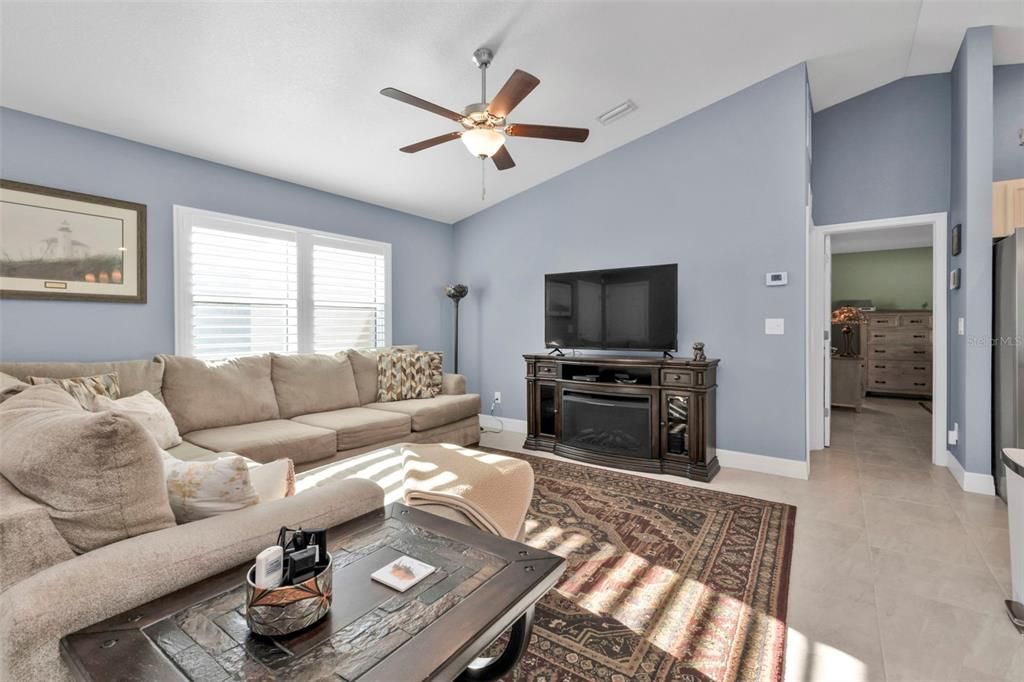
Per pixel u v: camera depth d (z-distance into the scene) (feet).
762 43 10.70
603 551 7.92
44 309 9.48
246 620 2.92
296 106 10.28
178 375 10.27
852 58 11.67
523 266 16.92
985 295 10.65
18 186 9.09
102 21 7.43
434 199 16.39
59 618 2.86
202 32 7.93
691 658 5.39
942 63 12.17
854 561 7.59
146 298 10.87
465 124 8.81
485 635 2.90
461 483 6.66
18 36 7.46
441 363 15.34
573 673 5.14
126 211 10.52
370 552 3.88
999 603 6.45
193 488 4.14
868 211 13.65
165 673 2.50
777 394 12.05
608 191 14.78
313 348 14.34
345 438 10.87
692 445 11.72
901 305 25.26
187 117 10.12
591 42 9.96
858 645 5.62
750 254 12.37
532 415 14.71
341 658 2.62
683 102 12.66
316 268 14.42
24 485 3.50
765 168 12.13
